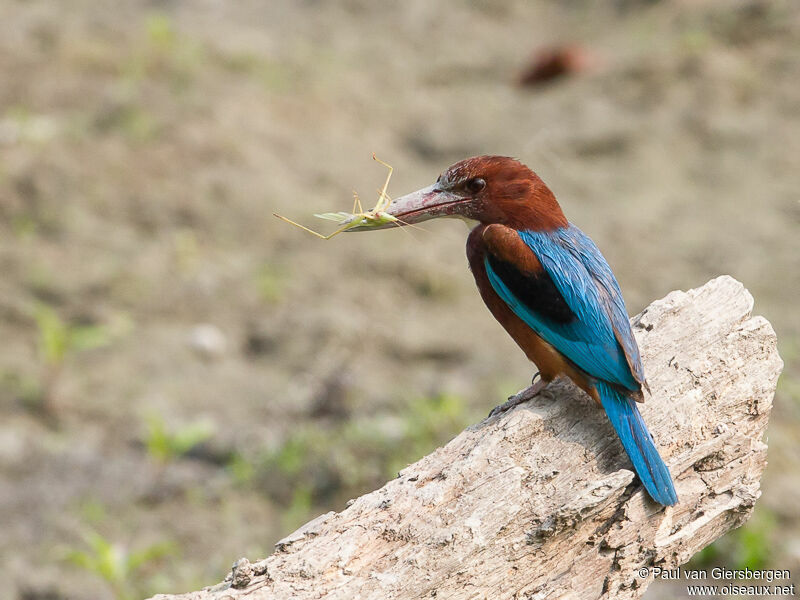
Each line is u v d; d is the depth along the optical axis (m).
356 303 14.58
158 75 20.64
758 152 18.41
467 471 5.59
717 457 6.13
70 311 14.03
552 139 19.22
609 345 6.21
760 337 6.46
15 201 16.17
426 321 14.27
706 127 19.17
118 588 9.31
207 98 19.84
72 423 12.06
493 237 6.85
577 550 5.64
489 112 20.55
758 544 9.62
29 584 9.70
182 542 10.31
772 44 21.28
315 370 13.07
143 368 13.04
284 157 18.36
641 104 20.16
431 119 20.30
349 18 25.53
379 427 11.70
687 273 15.14
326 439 11.59
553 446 5.89
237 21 24.91
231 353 13.50
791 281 14.74
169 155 17.70
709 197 17.30
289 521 10.60
